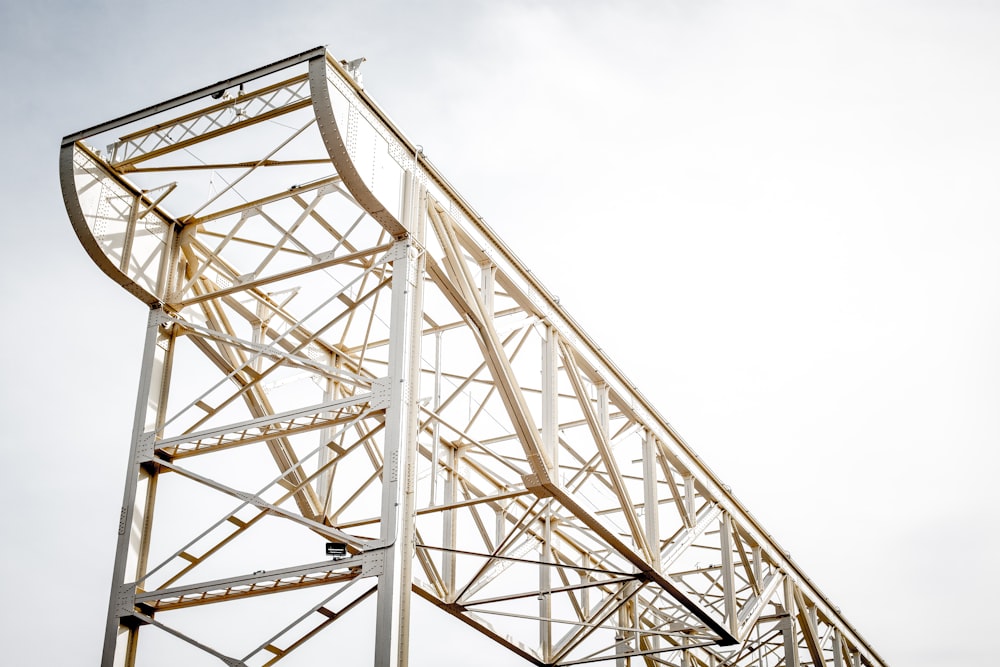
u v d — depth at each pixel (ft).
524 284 84.43
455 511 94.22
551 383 84.38
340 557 63.16
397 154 71.51
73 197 69.36
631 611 113.60
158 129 71.72
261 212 74.49
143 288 73.15
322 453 85.66
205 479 68.33
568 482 88.74
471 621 92.02
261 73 67.46
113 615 65.62
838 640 144.15
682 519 101.30
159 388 72.79
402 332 66.49
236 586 64.44
